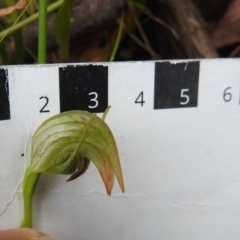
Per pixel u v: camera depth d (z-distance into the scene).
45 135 0.12
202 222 0.15
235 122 0.15
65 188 0.14
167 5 0.17
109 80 0.14
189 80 0.14
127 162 0.14
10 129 0.13
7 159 0.13
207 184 0.15
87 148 0.12
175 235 0.15
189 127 0.14
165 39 0.19
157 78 0.14
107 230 0.14
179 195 0.15
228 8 0.19
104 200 0.14
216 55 0.17
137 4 0.17
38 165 0.12
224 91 0.14
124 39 0.19
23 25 0.15
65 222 0.14
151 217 0.15
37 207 0.14
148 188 0.14
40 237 0.13
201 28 0.18
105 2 0.16
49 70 0.13
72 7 0.16
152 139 0.14
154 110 0.14
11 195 0.13
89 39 0.18
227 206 0.15
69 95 0.13
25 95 0.13
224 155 0.15
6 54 0.16
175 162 0.14
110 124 0.14
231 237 0.15
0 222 0.13
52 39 0.17
